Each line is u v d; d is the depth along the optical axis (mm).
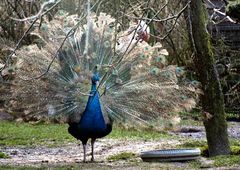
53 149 15234
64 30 13188
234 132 19438
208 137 11945
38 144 16328
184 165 11047
